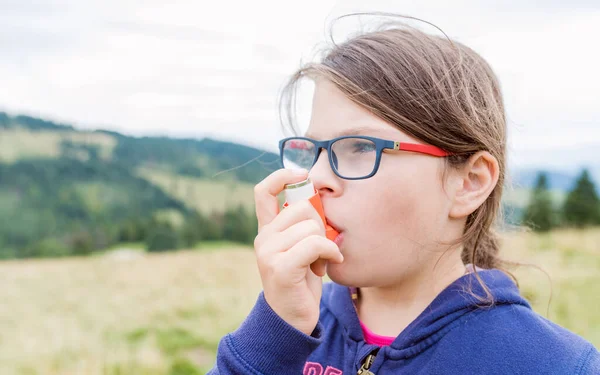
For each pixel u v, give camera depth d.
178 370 5.61
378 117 1.10
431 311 1.15
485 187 1.18
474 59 1.33
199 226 26.27
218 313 8.05
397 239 1.09
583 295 6.98
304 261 1.04
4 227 29.67
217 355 1.12
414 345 1.13
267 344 1.04
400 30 1.29
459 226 1.20
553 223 17.31
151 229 27.48
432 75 1.14
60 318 8.49
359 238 1.09
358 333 1.25
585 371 1.01
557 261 10.05
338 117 1.14
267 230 1.11
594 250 11.70
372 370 1.17
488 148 1.20
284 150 1.31
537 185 17.34
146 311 8.37
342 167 1.13
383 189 1.08
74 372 5.84
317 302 1.11
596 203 19.53
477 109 1.22
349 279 1.11
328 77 1.17
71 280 13.05
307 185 1.13
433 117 1.11
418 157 1.09
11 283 12.84
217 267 13.77
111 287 11.55
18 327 7.96
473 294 1.14
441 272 1.18
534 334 1.07
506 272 1.47
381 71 1.12
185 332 6.89
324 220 1.12
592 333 5.35
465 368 1.06
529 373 1.02
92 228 29.52
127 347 6.34
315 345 1.06
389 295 1.23
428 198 1.11
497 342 1.07
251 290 10.09
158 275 12.86
